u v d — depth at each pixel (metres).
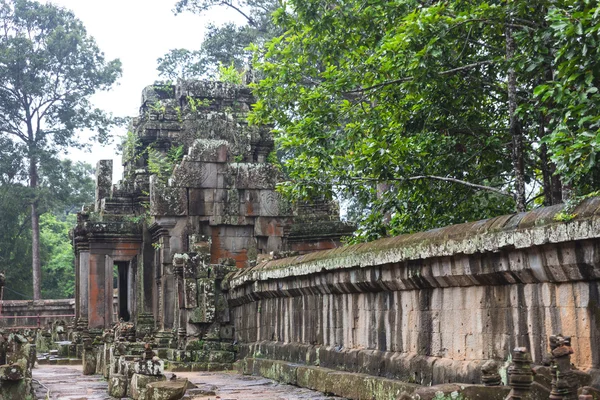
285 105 20.36
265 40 48.81
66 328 33.44
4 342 14.70
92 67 61.56
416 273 12.08
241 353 21.66
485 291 10.78
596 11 11.12
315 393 14.73
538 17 15.19
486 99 18.83
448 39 16.06
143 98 34.34
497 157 18.23
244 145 30.86
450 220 18.38
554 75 14.20
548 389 8.28
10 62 58.34
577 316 9.13
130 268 31.98
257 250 26.66
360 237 19.00
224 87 32.66
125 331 20.72
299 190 18.59
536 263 9.50
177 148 31.02
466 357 11.15
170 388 12.60
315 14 19.20
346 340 14.95
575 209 8.84
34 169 60.16
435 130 18.11
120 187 31.16
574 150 11.55
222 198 26.52
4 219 57.34
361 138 18.59
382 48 16.34
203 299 22.69
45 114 60.94
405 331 12.83
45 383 18.28
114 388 14.77
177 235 26.19
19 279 59.41
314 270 15.38
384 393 12.51
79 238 31.12
